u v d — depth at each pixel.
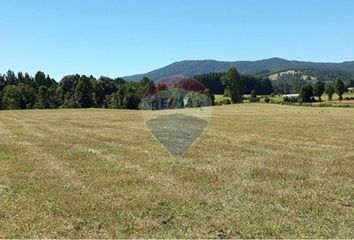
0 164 16.22
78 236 8.26
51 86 127.81
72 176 13.80
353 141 23.88
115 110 80.69
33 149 20.84
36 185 12.43
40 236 8.23
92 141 24.38
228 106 89.62
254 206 10.29
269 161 16.70
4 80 144.62
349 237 8.20
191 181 12.96
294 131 30.56
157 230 8.62
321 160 16.92
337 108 80.06
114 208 10.02
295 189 12.00
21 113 67.19
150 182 12.84
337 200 10.88
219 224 8.95
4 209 9.92
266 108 80.12
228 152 19.31
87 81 112.44
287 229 8.65
